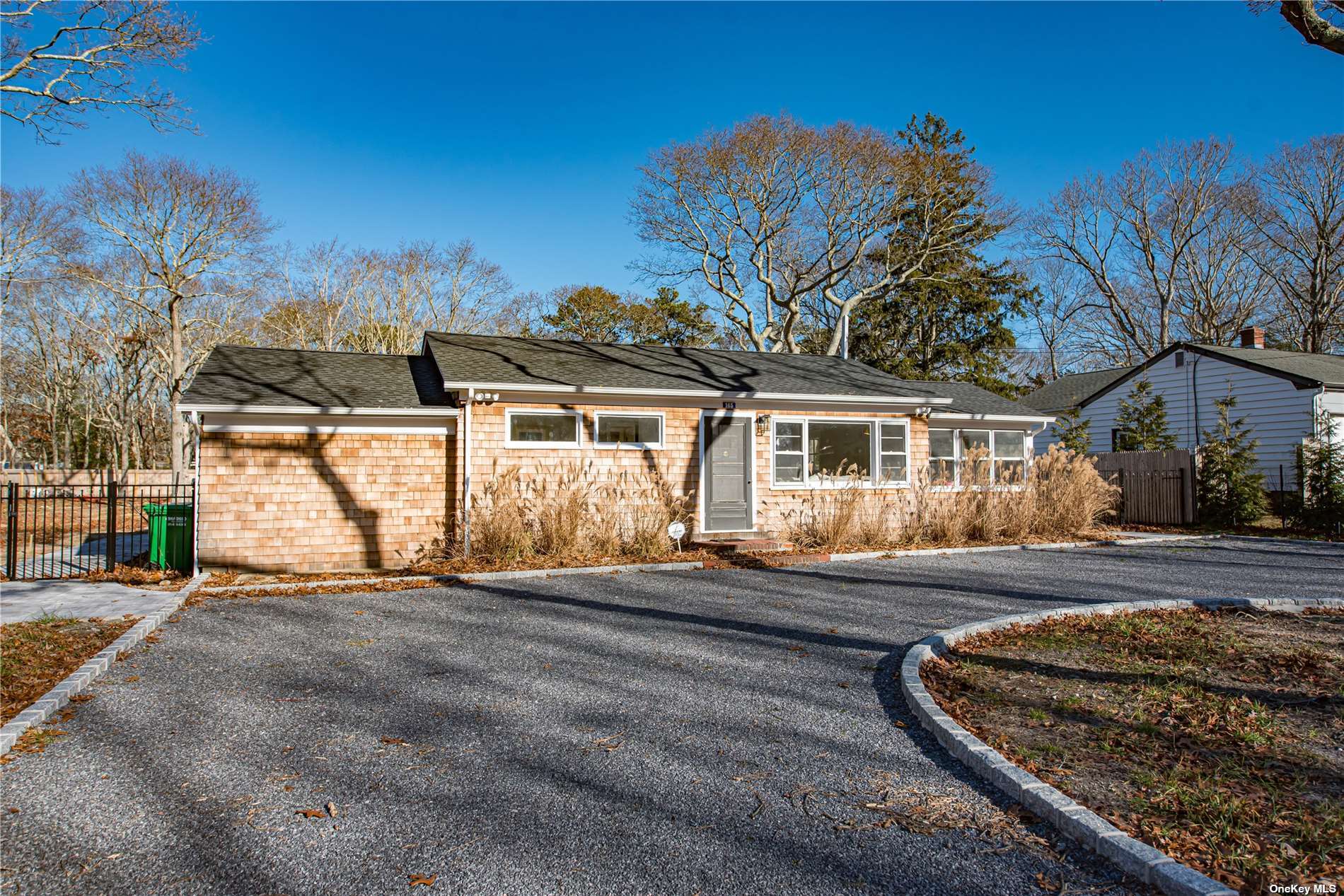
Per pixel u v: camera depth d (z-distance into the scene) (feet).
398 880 10.19
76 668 19.99
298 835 11.43
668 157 92.12
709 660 21.48
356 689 18.78
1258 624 25.18
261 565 37.22
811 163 89.45
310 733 15.78
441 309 125.59
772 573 37.58
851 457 49.98
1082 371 147.84
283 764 14.12
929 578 35.81
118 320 114.93
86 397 128.98
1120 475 63.62
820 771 13.79
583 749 14.85
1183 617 26.48
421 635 24.56
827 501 48.29
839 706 17.42
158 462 137.90
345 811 12.21
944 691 18.16
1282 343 115.14
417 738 15.43
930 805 12.42
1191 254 118.42
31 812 12.26
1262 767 13.62
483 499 40.42
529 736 15.53
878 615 27.53
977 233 101.81
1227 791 12.60
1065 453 53.42
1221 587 32.42
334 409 37.86
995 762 13.44
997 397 61.62
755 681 19.42
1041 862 10.63
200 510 36.58
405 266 121.70
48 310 118.42
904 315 115.96
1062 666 20.24
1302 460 55.62
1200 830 11.23
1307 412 61.62
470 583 34.94
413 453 40.11
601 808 12.30
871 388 51.93
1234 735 15.15
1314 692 17.93
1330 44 25.35
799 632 24.84
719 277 100.37
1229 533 54.49
